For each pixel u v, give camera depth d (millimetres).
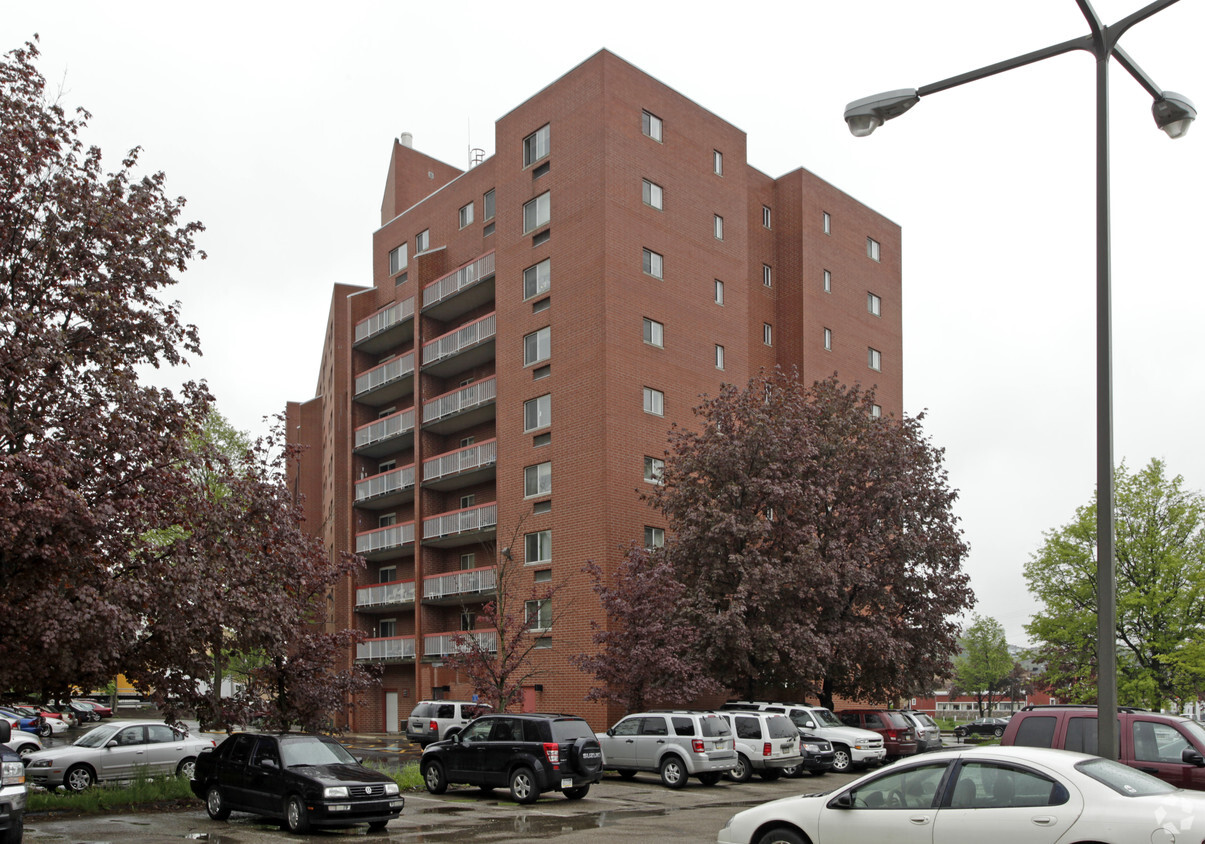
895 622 33625
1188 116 11797
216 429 44281
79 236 16859
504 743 20547
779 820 10555
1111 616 10383
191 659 18016
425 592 43844
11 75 16797
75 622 14602
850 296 50531
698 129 42219
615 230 37781
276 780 16406
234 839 15297
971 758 9789
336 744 17672
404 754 32562
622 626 30828
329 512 59625
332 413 57156
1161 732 12758
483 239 46219
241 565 18062
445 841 14992
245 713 20594
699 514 30484
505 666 30453
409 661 44344
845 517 32812
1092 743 12953
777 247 48594
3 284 16500
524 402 39938
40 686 17109
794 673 30906
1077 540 43469
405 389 49844
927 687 36000
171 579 16766
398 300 52406
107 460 16406
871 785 10203
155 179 18438
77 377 16438
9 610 14750
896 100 12055
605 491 35812
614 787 23625
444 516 43250
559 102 40219
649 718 24422
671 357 39188
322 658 22375
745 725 25281
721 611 29828
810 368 46906
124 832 16031
